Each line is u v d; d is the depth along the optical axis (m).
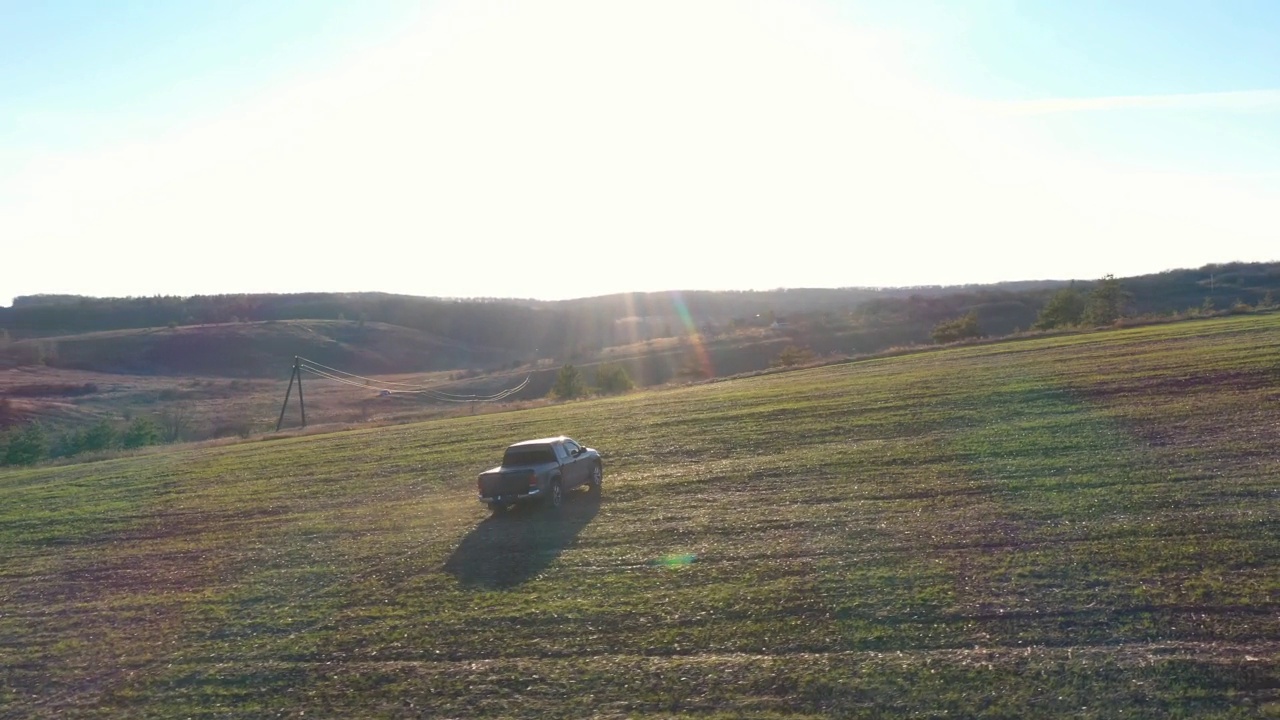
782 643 15.03
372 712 14.02
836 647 14.66
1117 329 66.75
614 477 31.20
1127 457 25.42
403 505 29.97
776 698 13.16
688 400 51.88
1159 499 20.83
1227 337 50.81
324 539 25.83
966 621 15.08
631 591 18.33
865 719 12.38
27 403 102.25
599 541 22.55
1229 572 15.95
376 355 157.50
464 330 183.88
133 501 35.25
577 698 13.79
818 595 16.92
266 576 22.33
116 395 113.81
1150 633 13.95
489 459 38.28
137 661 17.23
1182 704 11.91
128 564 25.05
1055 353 52.94
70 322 183.25
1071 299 88.69
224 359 147.12
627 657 15.13
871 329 123.81
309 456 44.31
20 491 40.81
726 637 15.52
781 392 49.75
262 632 18.19
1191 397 33.78
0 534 30.84
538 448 27.30
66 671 17.09
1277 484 21.03
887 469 27.33
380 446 45.81
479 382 118.88
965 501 22.61
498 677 14.80
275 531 27.50
